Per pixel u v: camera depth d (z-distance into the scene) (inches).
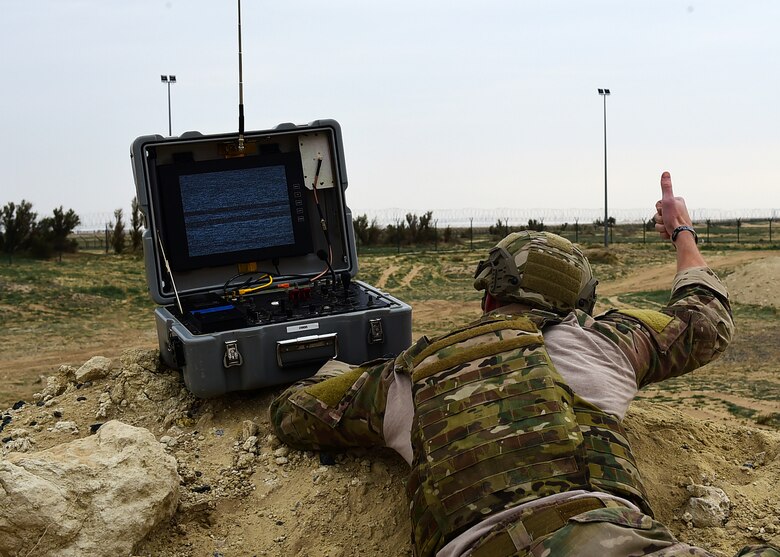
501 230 2146.9
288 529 133.3
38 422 174.2
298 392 141.8
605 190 1608.0
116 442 128.4
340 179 196.1
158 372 184.2
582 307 124.3
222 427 164.1
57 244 1499.8
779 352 603.8
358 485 138.9
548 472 98.0
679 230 137.0
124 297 990.4
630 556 89.6
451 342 112.3
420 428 106.0
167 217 186.1
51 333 771.4
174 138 182.1
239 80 185.5
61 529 115.4
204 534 133.3
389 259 1432.1
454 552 96.0
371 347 169.5
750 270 930.7
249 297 185.2
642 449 147.6
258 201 192.5
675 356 119.2
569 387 106.8
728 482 144.3
